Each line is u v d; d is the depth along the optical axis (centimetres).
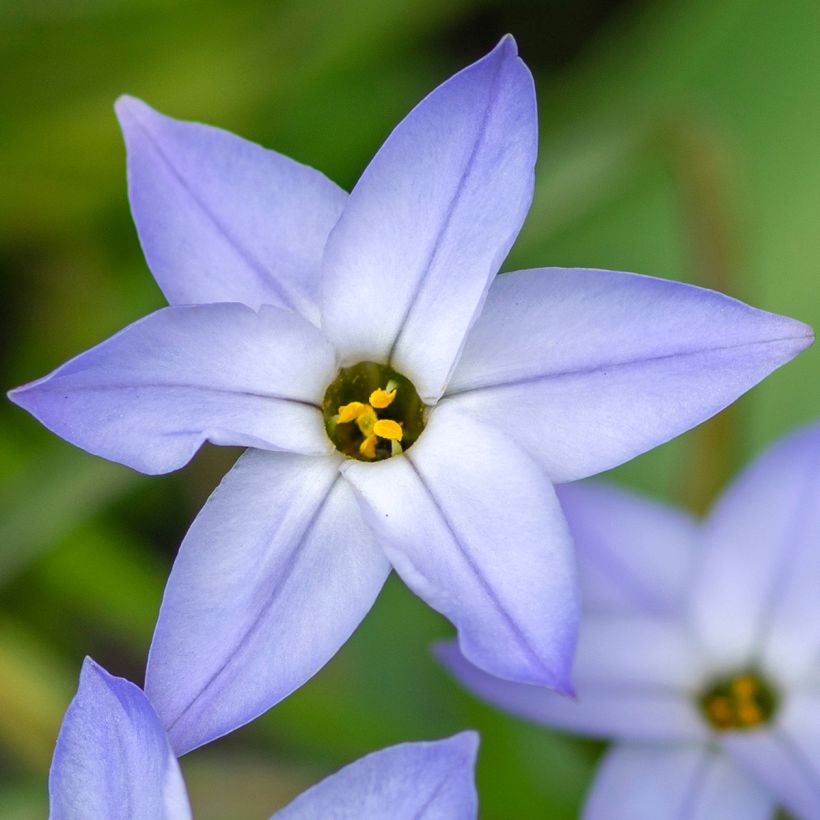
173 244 22
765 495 24
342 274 22
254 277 22
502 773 25
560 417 22
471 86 22
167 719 21
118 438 22
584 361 22
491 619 21
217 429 21
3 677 25
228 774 25
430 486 22
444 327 22
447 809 21
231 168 22
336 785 21
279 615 22
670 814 23
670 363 22
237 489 22
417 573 21
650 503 24
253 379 22
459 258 22
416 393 22
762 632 24
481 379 22
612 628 24
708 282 25
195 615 21
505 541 21
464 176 22
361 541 22
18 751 25
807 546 24
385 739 25
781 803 23
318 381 22
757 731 24
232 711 21
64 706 25
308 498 22
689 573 24
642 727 23
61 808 21
